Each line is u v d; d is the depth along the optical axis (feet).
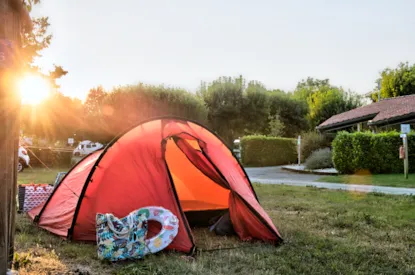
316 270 14.97
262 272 14.56
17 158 10.05
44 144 120.88
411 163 58.65
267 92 142.82
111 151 19.56
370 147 59.00
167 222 17.11
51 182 42.37
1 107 8.88
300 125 142.82
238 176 21.71
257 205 20.34
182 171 24.52
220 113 130.31
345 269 15.10
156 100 104.27
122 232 15.90
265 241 18.92
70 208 20.59
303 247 18.08
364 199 33.55
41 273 13.98
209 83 140.77
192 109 109.40
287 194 36.76
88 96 119.85
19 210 26.50
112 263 15.61
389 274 14.80
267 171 72.84
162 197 18.29
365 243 19.06
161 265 15.19
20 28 9.73
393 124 65.82
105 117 106.63
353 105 151.74
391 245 18.72
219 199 24.44
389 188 41.88
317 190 40.04
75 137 157.17
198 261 15.84
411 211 27.73
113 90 107.45
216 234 21.01
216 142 22.88
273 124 123.85
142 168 19.01
